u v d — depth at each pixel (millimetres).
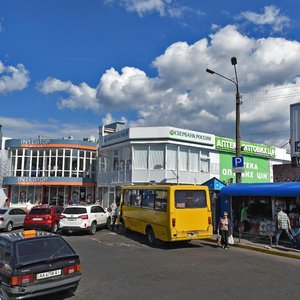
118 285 8773
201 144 31719
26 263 7176
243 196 17922
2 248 7852
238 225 18031
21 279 7031
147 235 16719
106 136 34250
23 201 38125
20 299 6957
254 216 17297
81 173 37875
